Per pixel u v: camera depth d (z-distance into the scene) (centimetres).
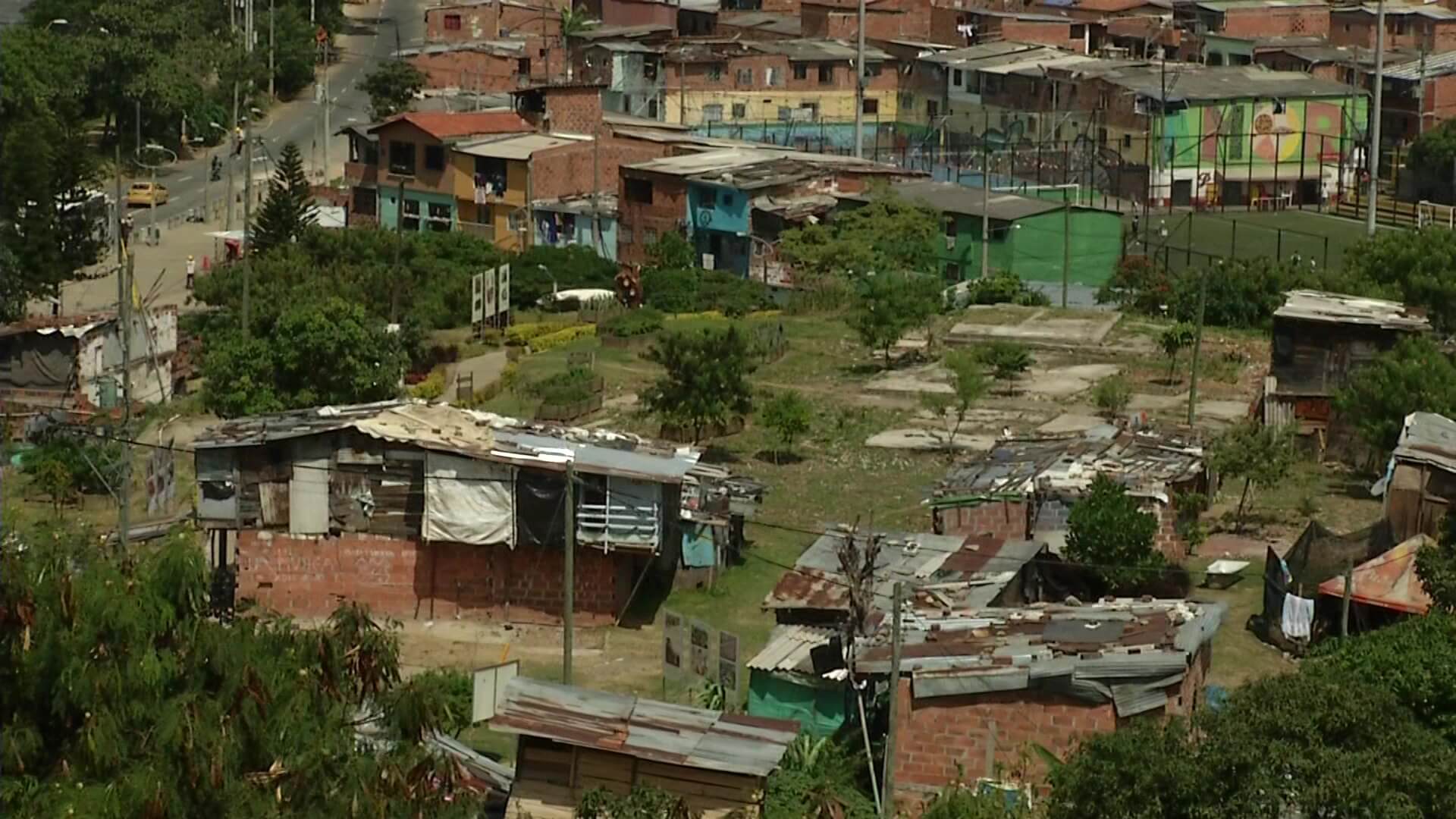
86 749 2841
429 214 10625
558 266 9431
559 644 5206
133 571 3059
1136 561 5225
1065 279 8912
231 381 6781
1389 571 4981
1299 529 5859
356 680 3219
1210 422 6806
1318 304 6838
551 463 5259
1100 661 4128
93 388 7194
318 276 8619
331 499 5353
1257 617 5159
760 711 4484
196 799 2845
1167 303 8400
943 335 7950
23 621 2914
